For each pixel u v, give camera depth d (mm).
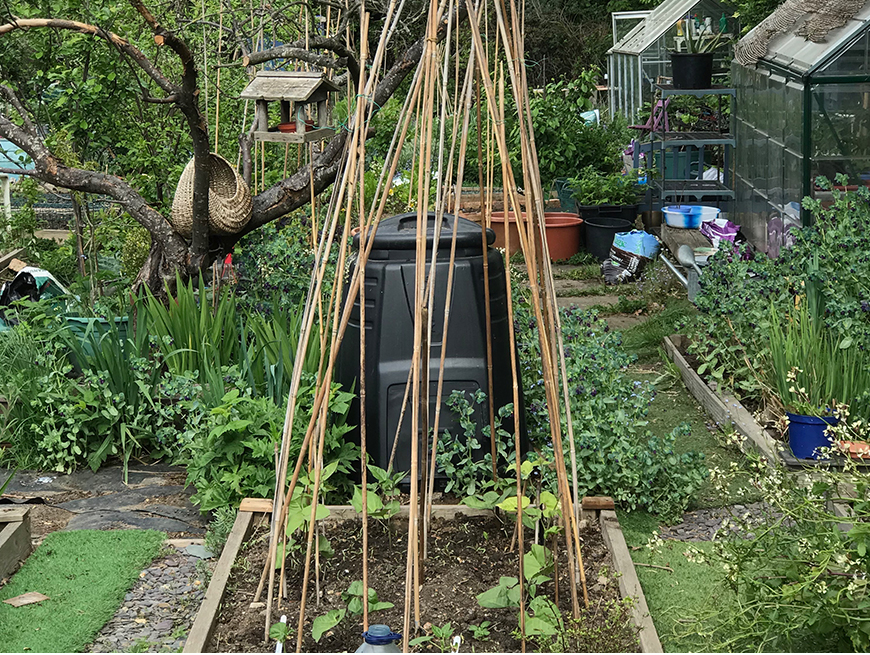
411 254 4137
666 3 12758
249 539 3816
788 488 3355
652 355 6750
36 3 6441
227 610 3328
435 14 2969
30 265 8641
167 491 4605
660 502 4188
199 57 7289
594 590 3414
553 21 24250
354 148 3094
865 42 6613
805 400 4664
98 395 4910
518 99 3109
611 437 4176
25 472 4887
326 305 5484
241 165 7375
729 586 3232
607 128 12219
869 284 5004
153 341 5289
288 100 4891
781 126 7723
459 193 3359
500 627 3186
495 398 4230
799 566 3076
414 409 2932
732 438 3719
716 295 5703
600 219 10133
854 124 6766
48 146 6969
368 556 3670
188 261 6098
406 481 4180
